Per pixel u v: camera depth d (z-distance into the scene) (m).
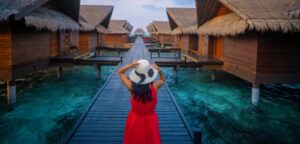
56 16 13.51
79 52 20.11
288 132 8.70
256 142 7.95
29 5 9.00
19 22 9.62
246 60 11.19
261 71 10.16
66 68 19.89
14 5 8.83
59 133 8.34
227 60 14.15
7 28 9.35
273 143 7.89
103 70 20.91
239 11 9.76
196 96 13.33
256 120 9.82
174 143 5.22
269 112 10.62
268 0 11.03
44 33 13.47
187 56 18.64
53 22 11.61
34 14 10.37
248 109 11.05
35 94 13.02
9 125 8.89
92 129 5.90
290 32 9.64
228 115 10.43
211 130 8.89
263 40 10.02
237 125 9.35
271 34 9.98
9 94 9.74
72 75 18.09
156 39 56.25
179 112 7.11
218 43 17.27
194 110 11.11
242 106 11.54
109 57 19.50
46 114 10.19
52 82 15.84
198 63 14.98
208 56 18.22
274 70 10.16
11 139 7.80
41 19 10.34
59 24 12.33
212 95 13.48
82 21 21.30
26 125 8.95
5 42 9.41
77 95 13.23
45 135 8.16
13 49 9.59
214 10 16.38
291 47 10.09
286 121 9.70
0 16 8.09
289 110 10.89
